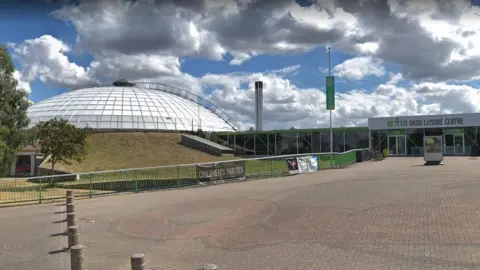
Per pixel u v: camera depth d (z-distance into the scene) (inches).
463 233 344.2
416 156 1631.4
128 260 331.9
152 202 663.1
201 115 3061.0
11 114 1162.0
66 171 1477.6
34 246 397.1
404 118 1780.3
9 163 1170.6
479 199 479.5
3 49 1159.6
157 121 2652.6
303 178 874.8
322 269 279.1
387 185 650.8
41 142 1258.0
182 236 405.1
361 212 454.6
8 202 757.3
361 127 1975.9
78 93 2979.8
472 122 1660.9
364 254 306.2
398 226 382.3
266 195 642.8
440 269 265.3
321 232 380.8
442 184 622.2
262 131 2298.2
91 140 2112.5
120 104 2755.9
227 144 2380.7
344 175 870.4
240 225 437.7
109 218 533.0
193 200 651.5
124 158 1818.4
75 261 274.2
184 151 1998.0
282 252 326.0
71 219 453.4
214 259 320.8
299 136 2172.7
